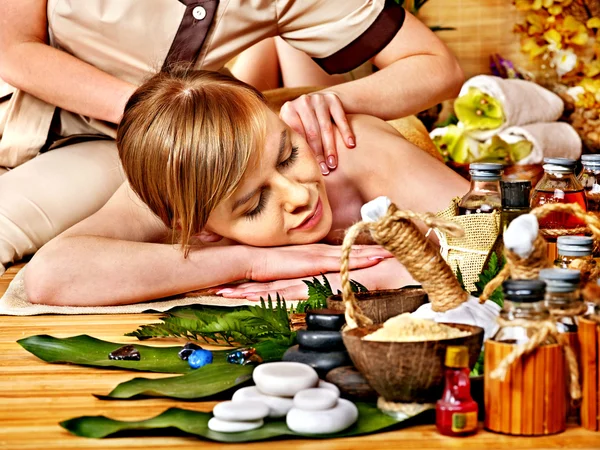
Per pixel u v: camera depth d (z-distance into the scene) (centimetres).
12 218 244
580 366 109
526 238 110
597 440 105
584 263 136
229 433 109
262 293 187
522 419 106
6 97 264
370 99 231
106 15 234
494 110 347
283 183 185
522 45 382
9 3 241
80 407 122
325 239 216
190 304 184
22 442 109
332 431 108
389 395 111
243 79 307
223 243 207
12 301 194
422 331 110
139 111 186
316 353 124
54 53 239
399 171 213
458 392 107
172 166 180
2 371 141
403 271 185
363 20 239
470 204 168
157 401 124
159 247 194
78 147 261
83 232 202
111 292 190
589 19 377
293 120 215
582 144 378
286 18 238
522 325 105
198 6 231
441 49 244
